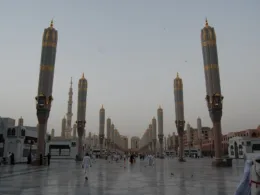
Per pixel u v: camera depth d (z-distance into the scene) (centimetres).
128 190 1247
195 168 3064
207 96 3506
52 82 3622
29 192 1172
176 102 5822
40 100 3466
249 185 755
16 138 4059
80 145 5594
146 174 2202
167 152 13188
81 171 2517
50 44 3650
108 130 10969
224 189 1272
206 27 3684
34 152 4769
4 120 4138
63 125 11000
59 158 7181
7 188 1303
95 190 1245
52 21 3819
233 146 8388
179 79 5891
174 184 1482
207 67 3547
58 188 1312
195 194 1124
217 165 3334
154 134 11206
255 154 1028
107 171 2580
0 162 3316
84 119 5662
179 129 5706
